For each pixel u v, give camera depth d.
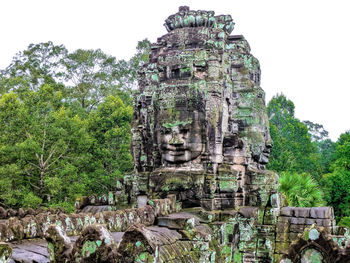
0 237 8.59
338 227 14.46
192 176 15.09
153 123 16.59
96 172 29.36
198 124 15.65
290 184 21.88
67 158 27.86
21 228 9.09
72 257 7.70
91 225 7.74
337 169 36.94
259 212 15.36
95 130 31.62
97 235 7.61
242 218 15.18
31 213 14.33
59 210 15.90
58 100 29.78
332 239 9.45
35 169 27.14
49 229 8.05
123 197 17.61
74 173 26.52
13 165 24.67
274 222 15.05
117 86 45.44
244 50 18.86
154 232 11.29
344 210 34.25
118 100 32.88
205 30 17.11
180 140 15.50
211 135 15.62
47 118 26.75
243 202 16.03
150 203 12.90
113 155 30.83
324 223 14.44
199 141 15.59
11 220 9.04
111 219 11.20
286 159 38.34
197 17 17.33
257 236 15.03
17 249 8.48
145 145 17.27
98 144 30.97
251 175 16.75
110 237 7.69
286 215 15.12
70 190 25.78
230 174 15.41
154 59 17.83
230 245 14.45
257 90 18.31
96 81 46.34
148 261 7.82
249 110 17.97
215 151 15.61
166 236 11.30
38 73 44.16
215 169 15.57
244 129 17.89
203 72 16.30
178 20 17.48
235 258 14.94
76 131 27.52
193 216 13.97
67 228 10.01
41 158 26.22
